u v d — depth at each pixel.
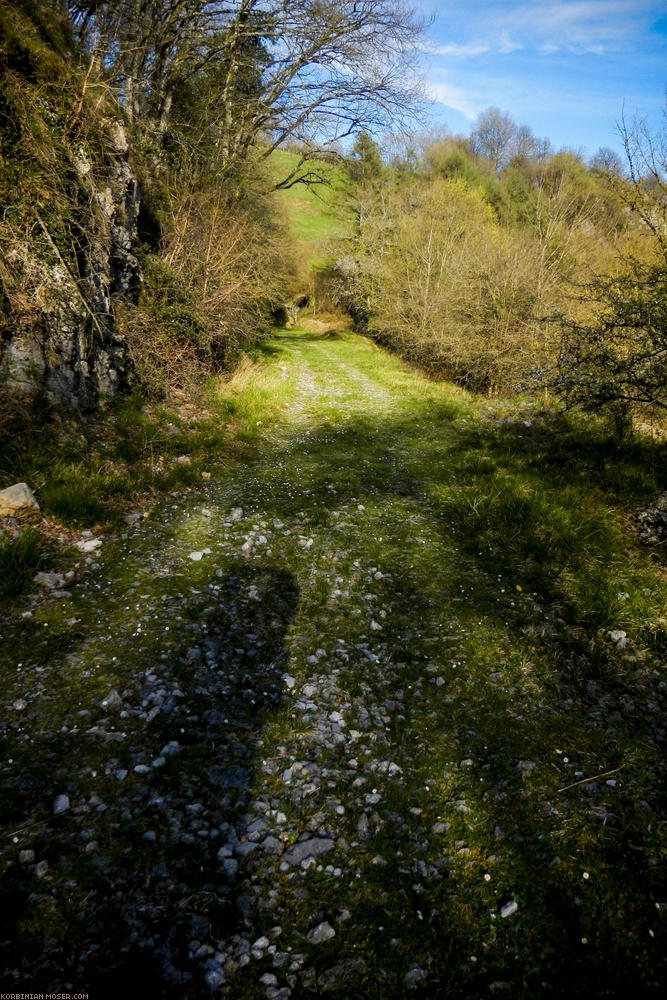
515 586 5.32
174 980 2.17
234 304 11.66
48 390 6.75
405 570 5.64
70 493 5.71
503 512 6.82
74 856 2.58
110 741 3.26
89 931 2.29
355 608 4.93
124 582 4.89
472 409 12.63
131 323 8.76
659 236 7.54
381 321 21.42
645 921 2.48
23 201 6.66
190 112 15.45
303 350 20.77
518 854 2.81
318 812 3.00
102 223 8.01
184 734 3.38
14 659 3.79
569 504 6.84
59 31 8.53
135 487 6.62
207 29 14.05
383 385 15.23
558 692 3.94
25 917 2.30
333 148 18.80
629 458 8.11
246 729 3.49
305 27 15.12
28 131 6.82
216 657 4.10
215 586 5.03
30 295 6.63
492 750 3.48
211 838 2.78
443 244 19.92
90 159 7.89
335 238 31.88
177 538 5.83
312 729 3.56
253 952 2.30
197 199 11.98
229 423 9.73
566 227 15.95
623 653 4.29
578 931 2.45
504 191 34.53
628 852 2.79
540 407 12.20
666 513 6.08
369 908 2.54
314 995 2.18
